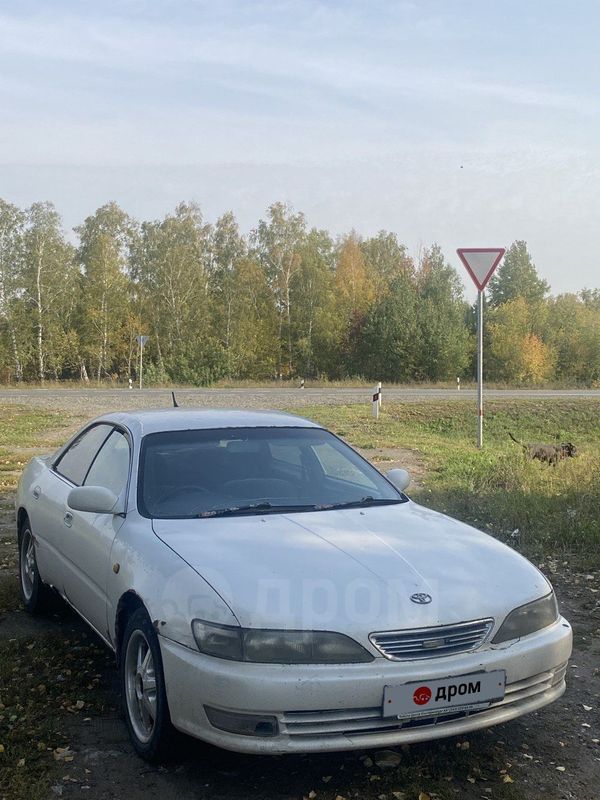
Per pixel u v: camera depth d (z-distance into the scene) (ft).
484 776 11.64
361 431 62.34
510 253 286.25
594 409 94.48
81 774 11.67
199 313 207.10
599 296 331.57
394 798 11.08
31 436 57.47
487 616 11.57
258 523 13.57
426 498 31.63
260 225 223.71
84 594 15.38
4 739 12.51
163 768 11.89
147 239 213.05
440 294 215.31
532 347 215.10
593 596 20.53
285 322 217.97
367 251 261.44
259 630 10.70
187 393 114.62
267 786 11.40
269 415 17.99
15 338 189.67
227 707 10.57
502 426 85.66
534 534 25.99
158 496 14.46
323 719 10.58
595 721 13.52
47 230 194.49
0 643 17.04
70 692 14.52
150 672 12.14
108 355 203.21
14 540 26.40
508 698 11.59
